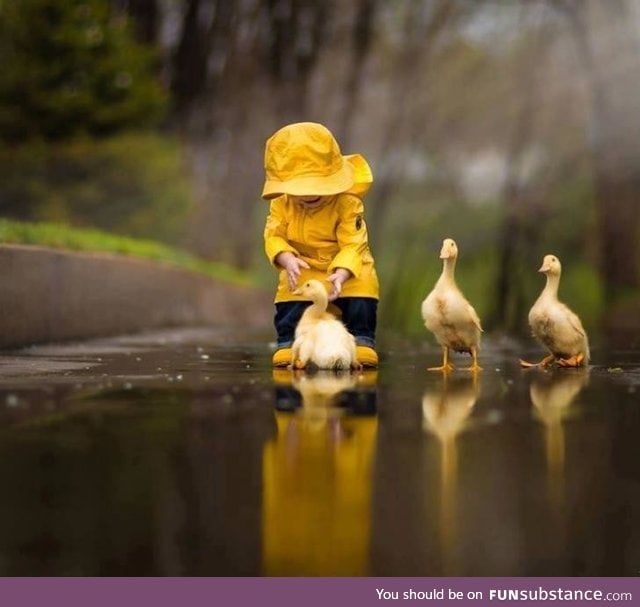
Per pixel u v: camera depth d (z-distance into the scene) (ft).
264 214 276.82
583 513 25.63
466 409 41.45
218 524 24.49
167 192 189.57
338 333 58.39
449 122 286.66
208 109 234.17
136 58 181.06
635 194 229.86
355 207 61.05
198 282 141.18
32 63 170.09
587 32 230.68
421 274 319.88
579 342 61.72
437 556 22.77
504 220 288.10
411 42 270.46
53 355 72.23
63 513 25.13
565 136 276.62
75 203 177.27
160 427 36.55
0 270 72.02
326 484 28.04
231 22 233.35
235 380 52.95
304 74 245.24
